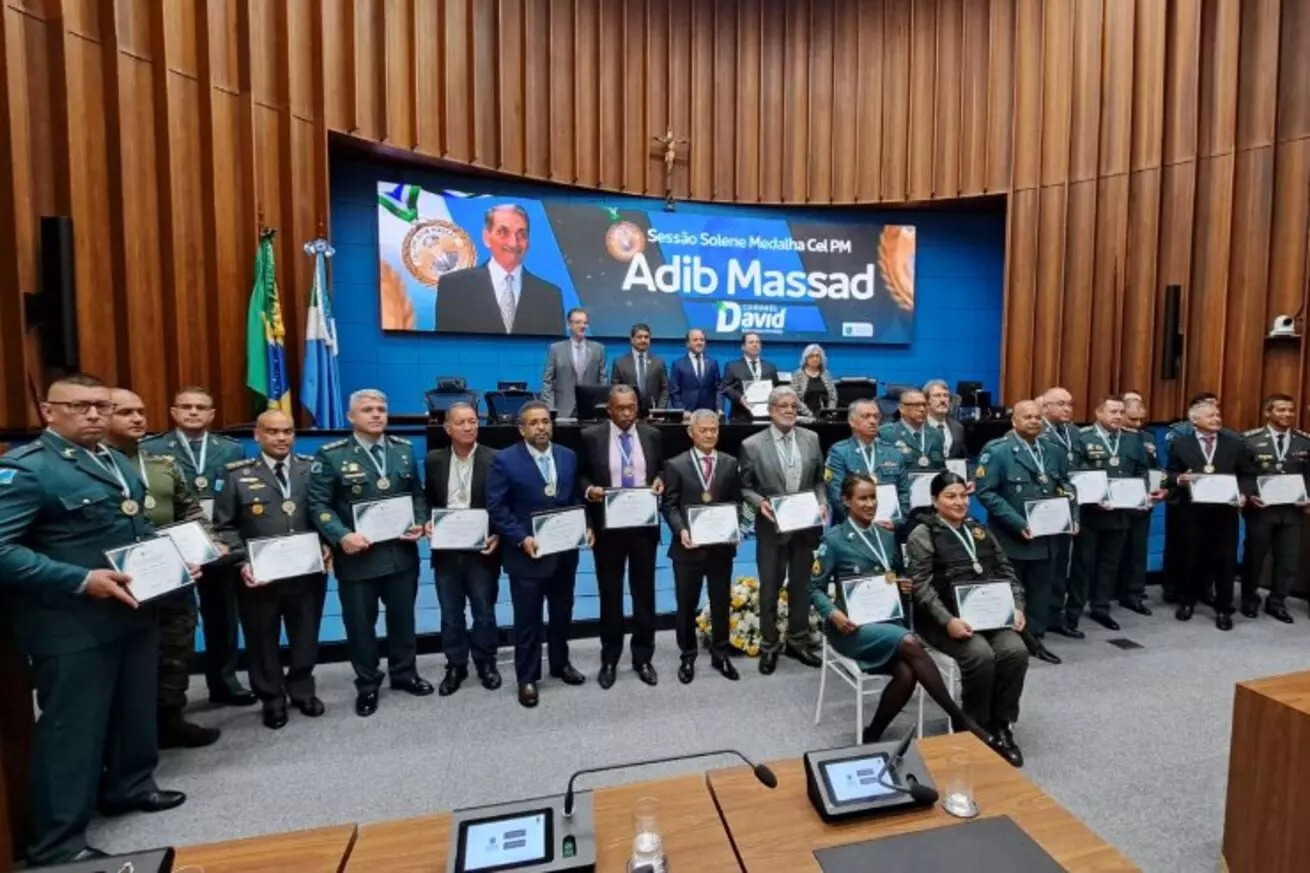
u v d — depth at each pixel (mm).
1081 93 6691
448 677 3547
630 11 7262
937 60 7348
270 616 3193
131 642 2551
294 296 5543
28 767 2412
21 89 3717
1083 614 4762
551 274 7152
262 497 3285
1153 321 6305
